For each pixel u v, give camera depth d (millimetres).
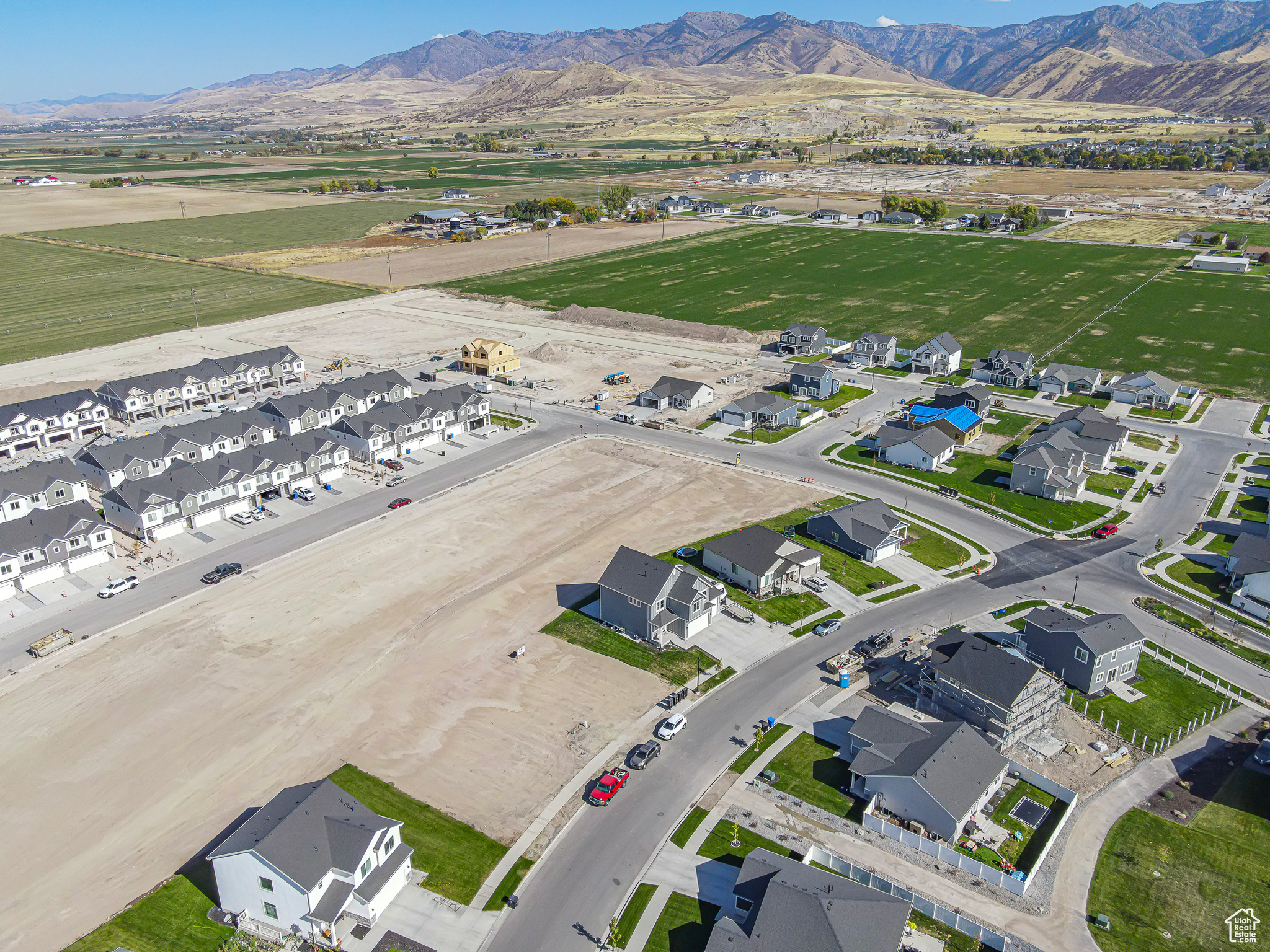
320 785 51688
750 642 72500
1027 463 99562
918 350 144750
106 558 85438
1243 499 97812
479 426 120938
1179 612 76812
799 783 56938
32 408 113312
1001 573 83500
